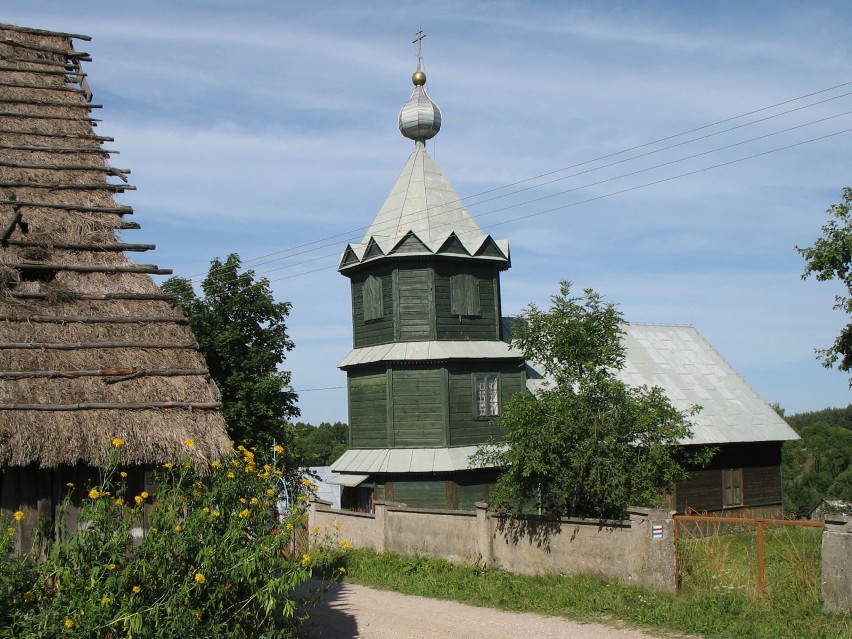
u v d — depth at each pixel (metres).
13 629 9.90
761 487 35.72
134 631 10.24
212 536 11.34
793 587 15.35
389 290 30.92
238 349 29.80
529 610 17.25
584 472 19.94
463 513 22.58
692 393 35.97
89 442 11.45
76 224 14.24
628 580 17.97
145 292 13.74
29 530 11.80
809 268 19.61
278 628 12.54
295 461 30.67
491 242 31.66
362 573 22.47
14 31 17.75
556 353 21.02
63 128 16.08
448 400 29.92
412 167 32.53
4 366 11.84
